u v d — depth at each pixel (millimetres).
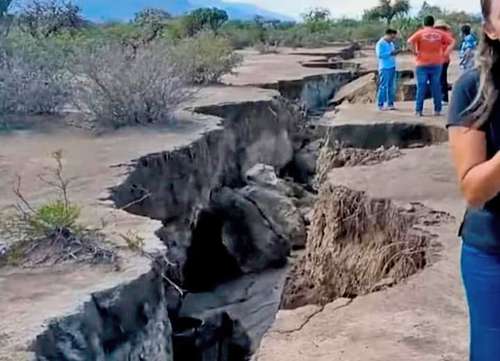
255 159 17516
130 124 13992
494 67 2766
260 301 12195
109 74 14117
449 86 18844
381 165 11008
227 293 12508
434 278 6594
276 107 19047
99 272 6328
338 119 15484
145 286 6324
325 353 5254
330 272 9172
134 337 6047
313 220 10344
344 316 5902
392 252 8062
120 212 8156
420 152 12180
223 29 48750
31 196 8906
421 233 7855
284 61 32656
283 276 13133
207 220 13414
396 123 14680
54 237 6754
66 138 12773
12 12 20312
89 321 5633
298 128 21016
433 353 5176
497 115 2771
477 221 2912
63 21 24531
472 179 2727
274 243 13844
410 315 5836
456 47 34562
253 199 14461
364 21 63688
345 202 9281
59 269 6359
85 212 8117
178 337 11039
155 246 6934
